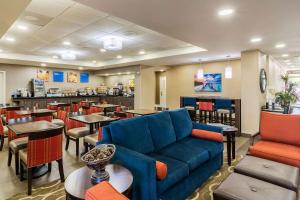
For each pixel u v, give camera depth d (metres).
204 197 2.41
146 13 2.79
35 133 2.46
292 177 2.03
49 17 3.44
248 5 2.52
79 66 8.93
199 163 2.53
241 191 1.73
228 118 5.90
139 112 5.09
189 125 3.50
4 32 3.56
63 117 4.83
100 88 10.77
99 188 1.09
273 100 6.15
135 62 7.77
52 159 2.65
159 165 1.91
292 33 3.73
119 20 3.58
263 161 2.40
